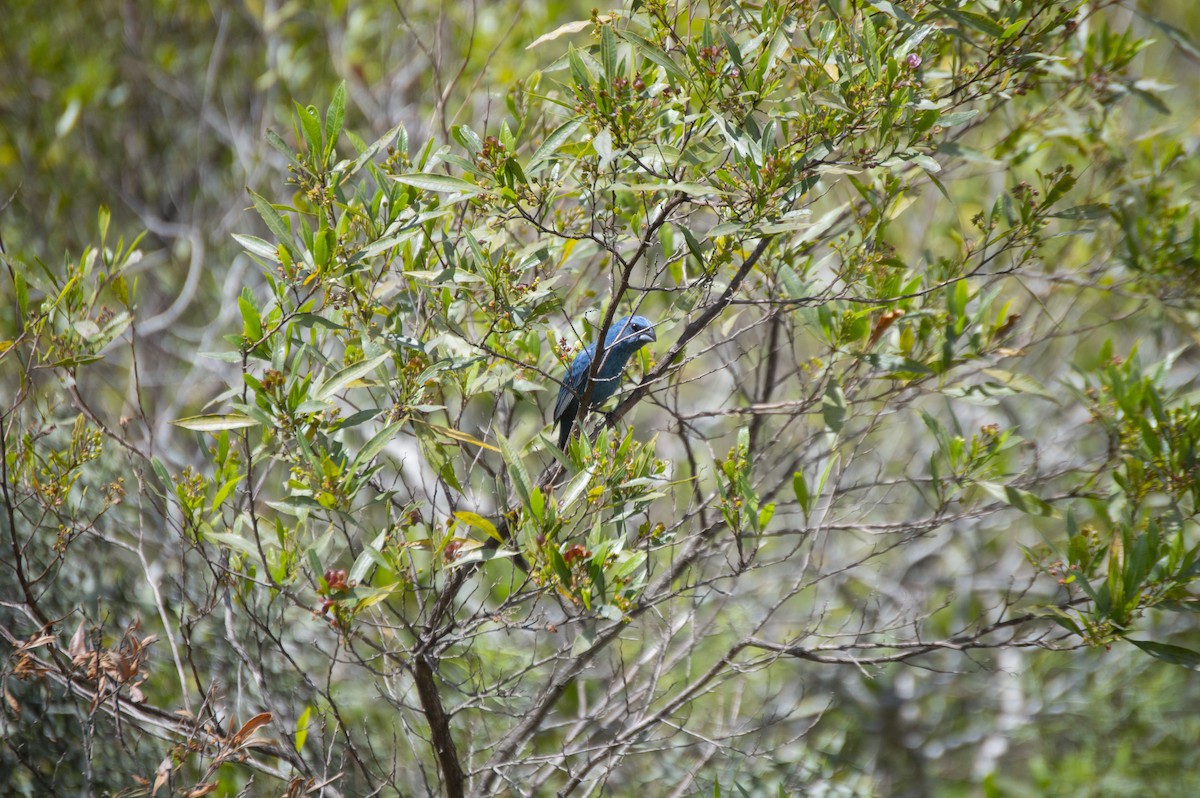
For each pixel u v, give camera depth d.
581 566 7.80
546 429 9.21
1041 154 14.05
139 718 9.77
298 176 8.82
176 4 20.66
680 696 10.28
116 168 20.23
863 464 16.38
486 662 12.39
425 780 9.67
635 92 8.02
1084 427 15.99
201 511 9.18
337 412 8.98
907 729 17.22
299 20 19.39
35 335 9.62
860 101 8.34
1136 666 16.48
